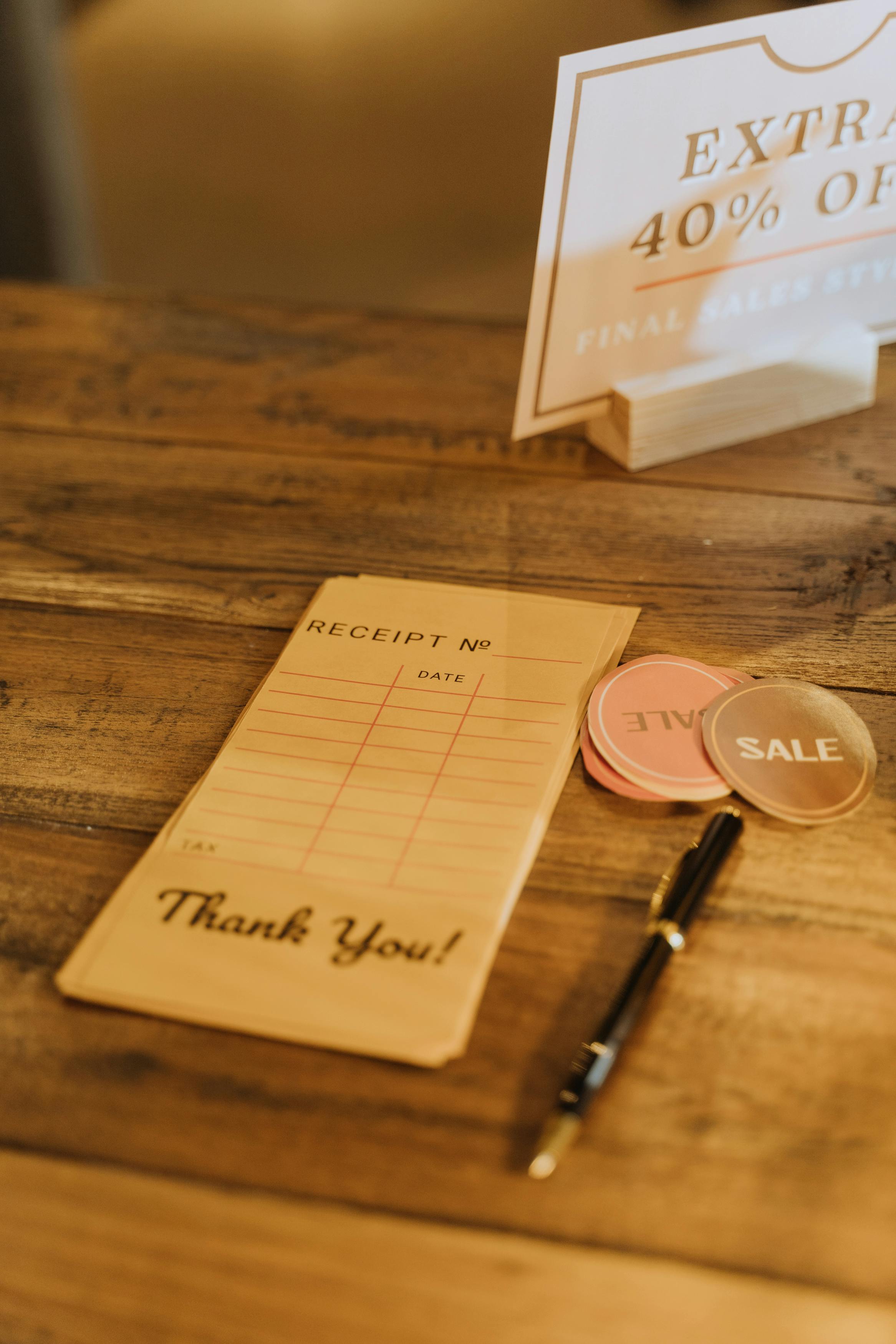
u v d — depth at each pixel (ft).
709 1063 2.01
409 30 11.66
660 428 2.72
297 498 2.71
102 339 3.08
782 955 2.08
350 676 2.37
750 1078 2.00
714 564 2.55
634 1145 1.96
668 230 2.60
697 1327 1.88
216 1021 2.04
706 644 2.42
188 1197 1.95
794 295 2.74
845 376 2.81
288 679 2.37
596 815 2.21
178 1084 2.01
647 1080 2.00
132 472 2.77
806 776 2.23
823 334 2.79
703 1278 1.89
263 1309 1.90
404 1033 2.02
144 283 7.96
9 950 2.11
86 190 9.11
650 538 2.60
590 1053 2.00
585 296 2.60
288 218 8.72
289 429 2.85
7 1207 1.95
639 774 2.24
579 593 2.51
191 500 2.71
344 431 2.84
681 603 2.49
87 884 2.17
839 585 2.51
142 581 2.57
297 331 3.09
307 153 9.57
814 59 2.54
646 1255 1.90
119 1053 2.03
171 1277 1.91
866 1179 1.94
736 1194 1.93
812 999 2.05
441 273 7.99
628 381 2.71
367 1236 1.92
